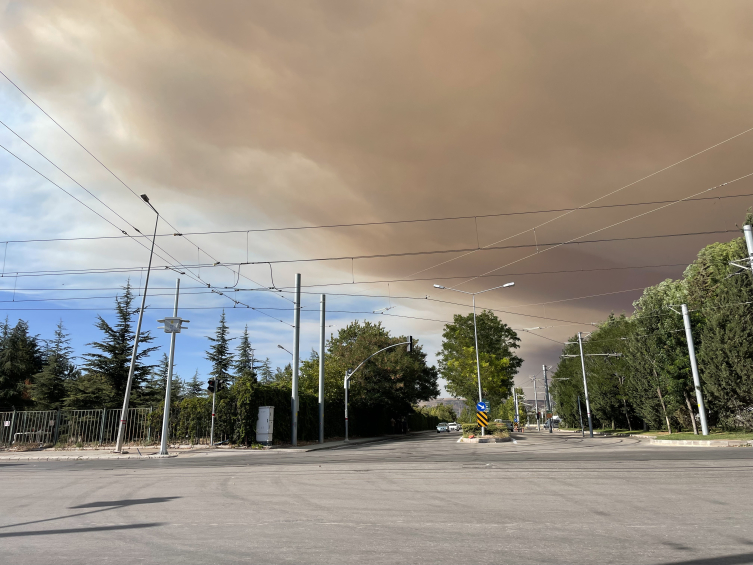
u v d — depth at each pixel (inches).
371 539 232.1
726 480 392.2
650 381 1501.0
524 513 289.0
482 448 973.2
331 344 2017.7
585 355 2188.7
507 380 2176.4
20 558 208.8
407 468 562.9
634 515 274.7
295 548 217.6
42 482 491.5
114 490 420.5
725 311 1157.7
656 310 1445.6
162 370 2080.5
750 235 856.3
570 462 586.9
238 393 1145.4
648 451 746.8
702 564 184.9
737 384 1109.1
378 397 1796.3
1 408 1676.9
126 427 1182.9
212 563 197.0
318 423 1443.2
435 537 234.2
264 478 488.4
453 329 2212.1
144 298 987.9
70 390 1542.8
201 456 892.6
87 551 219.0
